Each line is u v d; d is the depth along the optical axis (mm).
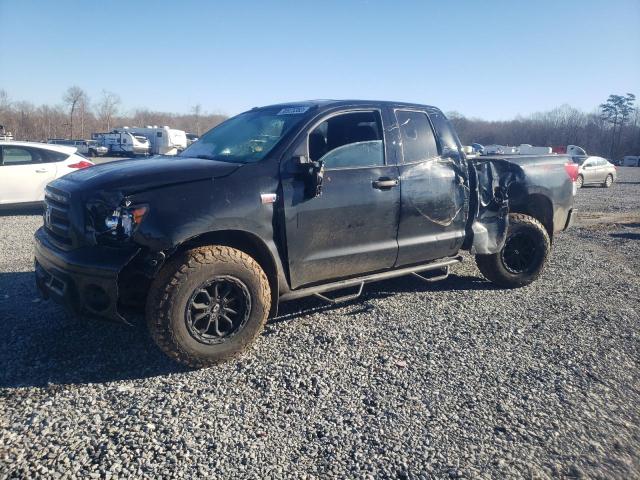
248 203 3754
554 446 2832
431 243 4910
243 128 4758
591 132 87250
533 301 5332
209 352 3604
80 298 3467
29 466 2553
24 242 7980
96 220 3494
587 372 3721
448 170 5020
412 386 3439
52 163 11102
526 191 5676
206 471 2555
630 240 9336
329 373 3604
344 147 4387
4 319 4473
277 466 2605
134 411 3072
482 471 2598
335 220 4215
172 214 3467
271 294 4074
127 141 45250
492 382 3523
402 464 2635
